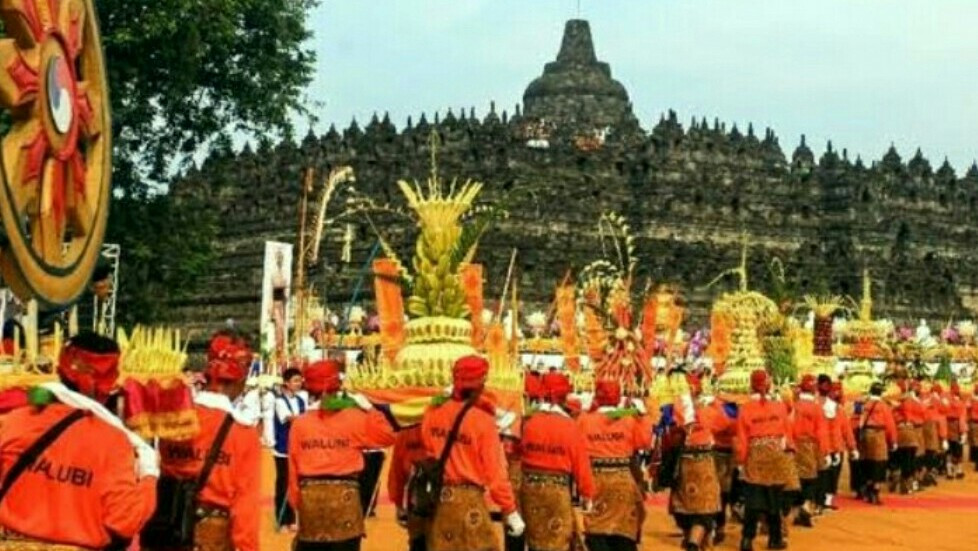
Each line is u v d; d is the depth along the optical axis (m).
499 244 114.06
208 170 102.12
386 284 23.38
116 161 67.19
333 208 109.06
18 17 12.25
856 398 58.69
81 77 14.44
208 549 15.80
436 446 18.66
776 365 46.00
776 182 145.50
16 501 11.88
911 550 32.91
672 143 139.12
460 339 21.23
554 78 179.00
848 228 147.75
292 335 60.25
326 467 19.19
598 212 126.25
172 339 15.91
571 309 49.88
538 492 21.30
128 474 12.11
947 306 144.38
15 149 12.37
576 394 34.72
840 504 43.72
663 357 53.91
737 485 33.88
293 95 70.06
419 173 118.19
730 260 135.12
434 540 18.48
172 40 61.47
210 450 15.79
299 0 69.81
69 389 12.34
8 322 19.61
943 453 53.72
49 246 13.12
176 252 69.69
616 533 23.89
